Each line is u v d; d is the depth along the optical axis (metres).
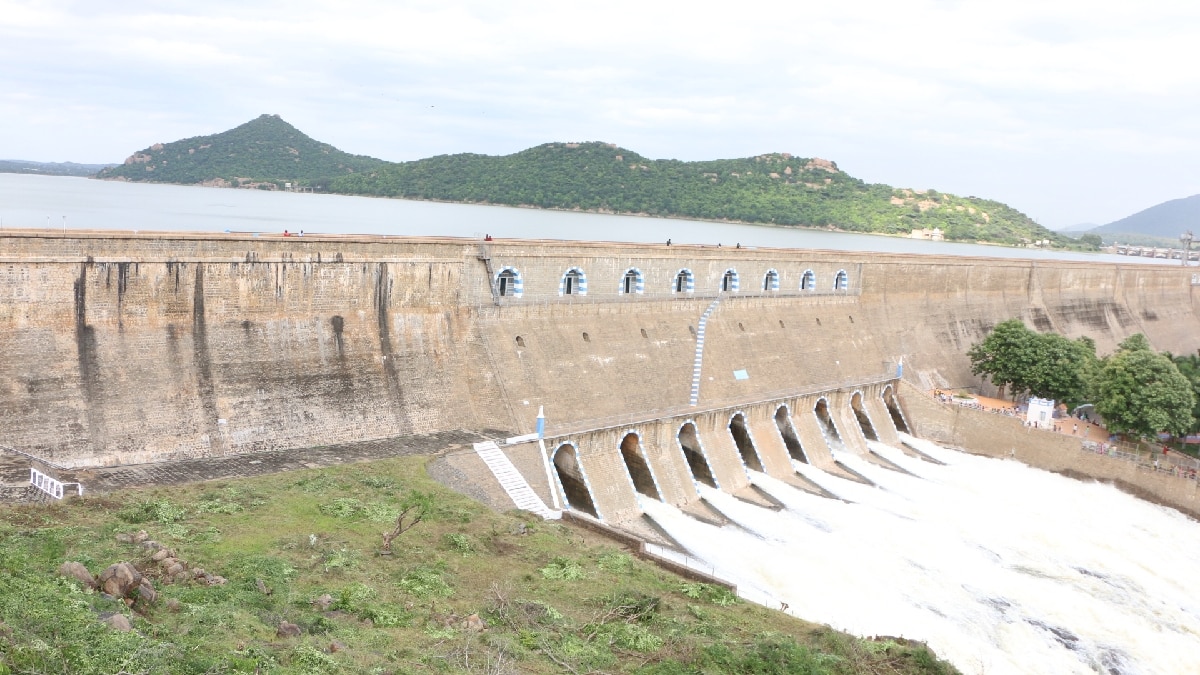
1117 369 104.06
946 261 139.88
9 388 56.62
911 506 87.19
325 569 45.59
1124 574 74.94
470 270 84.06
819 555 71.62
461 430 78.38
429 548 51.59
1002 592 68.38
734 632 46.22
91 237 60.69
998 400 124.69
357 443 71.38
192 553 44.72
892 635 57.28
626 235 191.38
